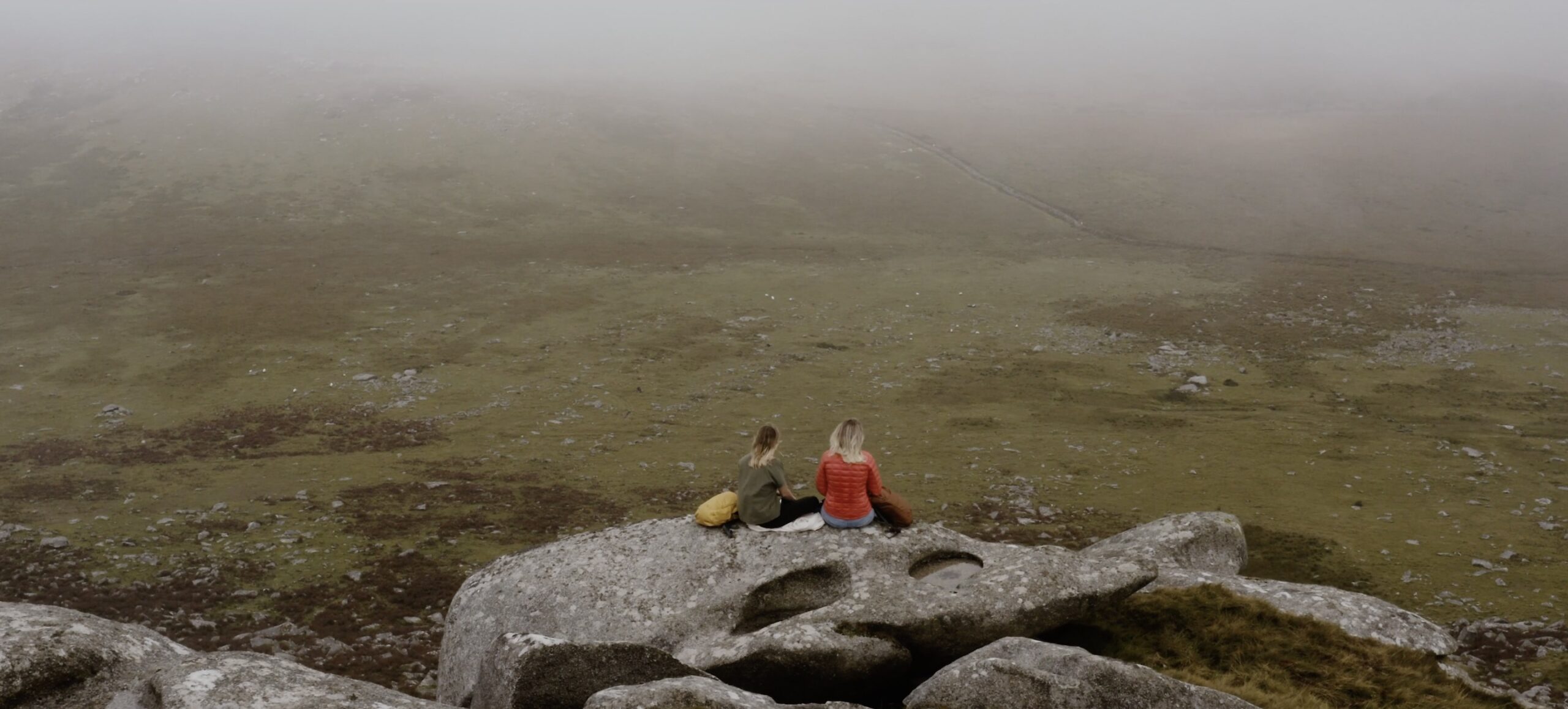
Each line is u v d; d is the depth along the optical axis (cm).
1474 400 5303
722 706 796
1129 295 8031
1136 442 4541
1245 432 4716
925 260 9425
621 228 10581
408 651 2166
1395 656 1288
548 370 5788
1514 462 4209
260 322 6681
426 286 7906
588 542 1327
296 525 3253
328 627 2367
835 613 1153
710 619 1187
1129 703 949
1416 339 6656
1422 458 4262
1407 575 2831
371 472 3941
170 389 5238
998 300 7838
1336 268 9194
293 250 9100
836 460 1296
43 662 736
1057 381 5675
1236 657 1261
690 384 5556
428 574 2800
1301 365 6066
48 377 5381
